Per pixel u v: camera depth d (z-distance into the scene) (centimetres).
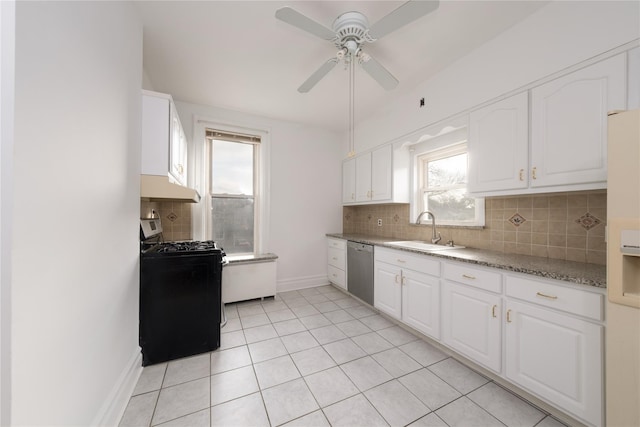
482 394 148
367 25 147
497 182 176
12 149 66
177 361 181
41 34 76
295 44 189
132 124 154
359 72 225
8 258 65
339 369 172
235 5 153
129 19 146
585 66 133
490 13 157
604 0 127
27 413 70
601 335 111
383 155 306
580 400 117
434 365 177
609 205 99
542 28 152
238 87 255
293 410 136
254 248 340
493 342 154
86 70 101
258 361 182
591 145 130
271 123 342
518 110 164
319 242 380
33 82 73
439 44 187
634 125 92
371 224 370
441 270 192
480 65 189
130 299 154
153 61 210
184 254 185
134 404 140
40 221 76
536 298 134
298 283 363
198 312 190
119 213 135
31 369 72
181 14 160
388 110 296
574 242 161
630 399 95
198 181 297
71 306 91
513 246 196
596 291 112
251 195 338
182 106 290
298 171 364
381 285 260
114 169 128
